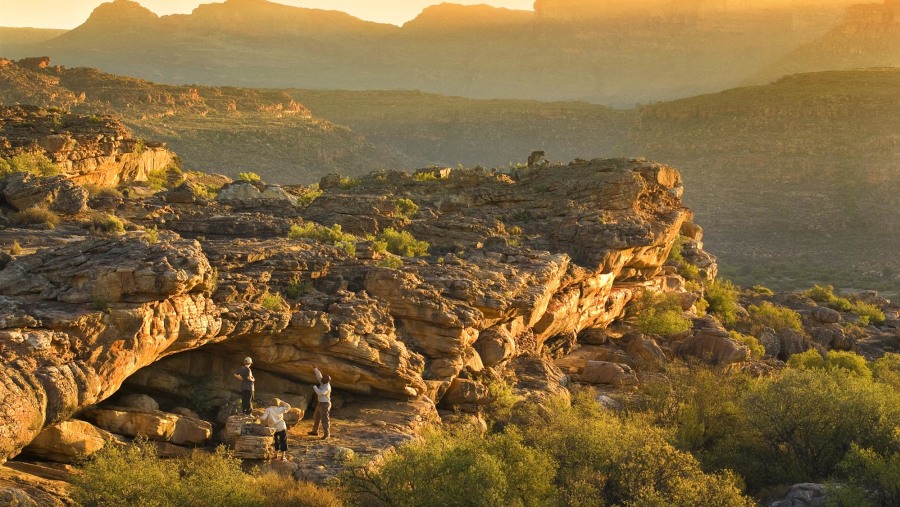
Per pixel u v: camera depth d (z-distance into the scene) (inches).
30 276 811.4
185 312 843.4
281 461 837.2
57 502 673.6
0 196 1408.7
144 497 697.0
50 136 1980.8
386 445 906.1
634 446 979.9
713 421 1338.6
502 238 1606.8
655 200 2177.7
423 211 1822.1
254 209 1665.8
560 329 1603.1
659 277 2165.4
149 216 1432.1
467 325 1152.8
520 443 984.3
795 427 1240.2
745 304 2972.4
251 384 894.4
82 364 742.5
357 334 1027.9
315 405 1014.4
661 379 1471.5
